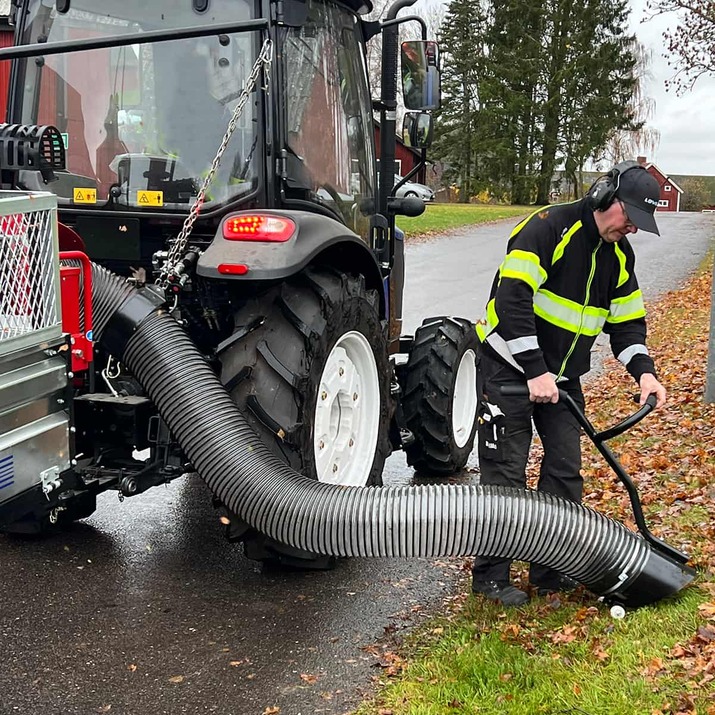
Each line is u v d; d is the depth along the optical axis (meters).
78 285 3.43
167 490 5.27
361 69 4.94
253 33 4.03
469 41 52.31
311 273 3.99
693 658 3.02
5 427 2.95
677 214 41.03
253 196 4.09
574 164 49.53
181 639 3.50
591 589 3.55
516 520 3.44
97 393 4.05
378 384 4.52
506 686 3.01
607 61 48.97
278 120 4.06
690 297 13.42
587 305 3.66
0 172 4.14
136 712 3.00
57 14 4.34
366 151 5.02
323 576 4.12
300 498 3.60
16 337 2.96
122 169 4.25
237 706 3.04
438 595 3.93
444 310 12.52
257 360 3.78
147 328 3.74
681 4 13.83
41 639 3.48
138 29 4.18
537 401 3.54
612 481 5.16
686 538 4.13
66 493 3.30
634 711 2.77
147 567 4.18
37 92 4.38
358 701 3.06
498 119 49.81
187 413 3.70
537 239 3.54
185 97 4.14
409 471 5.89
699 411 6.50
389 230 5.42
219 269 3.68
